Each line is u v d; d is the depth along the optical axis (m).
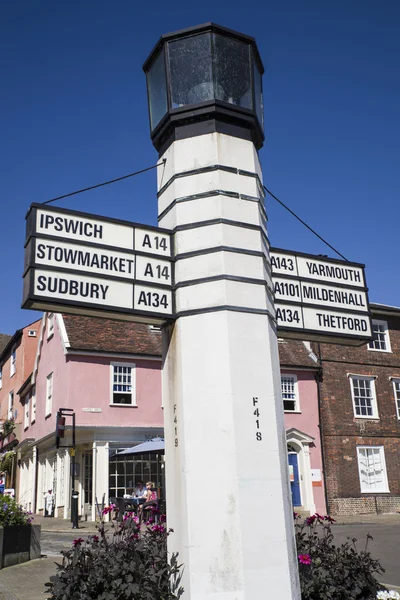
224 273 5.70
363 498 22.64
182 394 5.50
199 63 6.30
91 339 21.09
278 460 5.40
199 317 5.64
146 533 7.18
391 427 24.28
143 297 5.61
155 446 17.12
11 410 31.88
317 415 23.20
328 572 6.02
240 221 5.97
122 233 5.66
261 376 5.57
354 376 24.23
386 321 25.78
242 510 5.12
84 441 20.00
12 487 29.44
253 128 6.46
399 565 9.99
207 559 5.06
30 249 5.15
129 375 21.38
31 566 9.34
